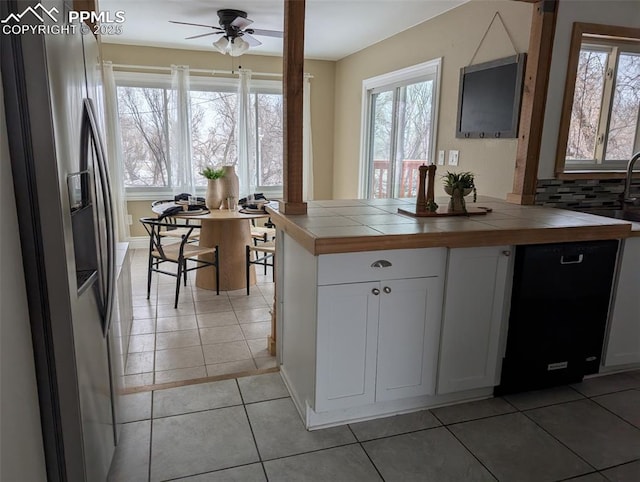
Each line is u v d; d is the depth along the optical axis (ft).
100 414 5.05
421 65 13.34
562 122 9.30
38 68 3.67
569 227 7.03
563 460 6.16
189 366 8.93
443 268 6.69
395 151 15.75
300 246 6.80
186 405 7.29
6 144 3.66
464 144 11.72
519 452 6.31
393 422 6.97
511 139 10.07
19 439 3.74
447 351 6.99
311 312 6.35
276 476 5.80
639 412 7.25
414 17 12.73
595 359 7.90
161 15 12.91
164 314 11.60
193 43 16.47
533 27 8.84
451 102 12.14
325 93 19.80
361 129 17.58
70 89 4.32
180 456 6.12
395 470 5.95
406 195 15.26
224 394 7.64
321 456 6.19
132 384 8.18
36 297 3.98
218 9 12.35
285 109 7.36
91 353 4.71
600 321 7.74
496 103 10.36
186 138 17.67
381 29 14.08
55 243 3.92
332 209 8.28
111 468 5.86
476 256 6.77
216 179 13.43
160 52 17.16
